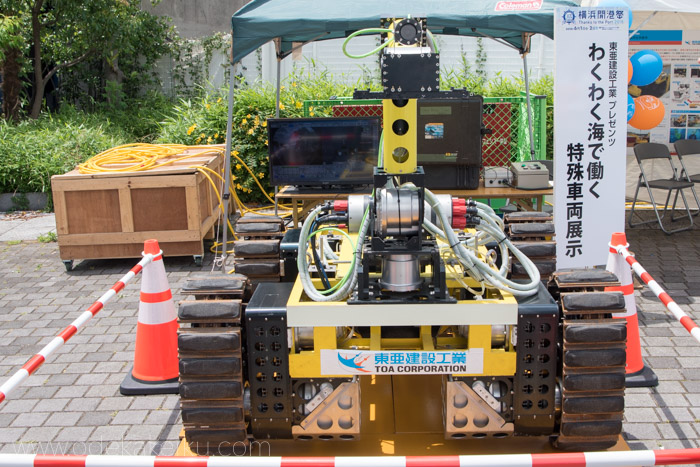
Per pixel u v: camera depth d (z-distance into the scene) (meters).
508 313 3.38
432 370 3.49
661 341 5.41
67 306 6.54
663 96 9.79
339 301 3.51
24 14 13.70
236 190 10.52
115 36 14.52
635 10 7.34
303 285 3.56
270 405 3.54
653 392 4.62
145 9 16.73
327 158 7.30
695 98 9.75
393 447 3.71
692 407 4.41
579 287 3.64
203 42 16.36
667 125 9.93
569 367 3.38
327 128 7.21
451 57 14.73
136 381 4.83
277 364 3.50
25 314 6.35
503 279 3.53
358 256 3.42
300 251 3.65
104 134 12.55
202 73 16.53
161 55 16.52
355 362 3.49
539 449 3.69
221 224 8.90
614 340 3.36
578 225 5.82
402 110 3.50
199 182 7.64
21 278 7.41
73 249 7.61
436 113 6.78
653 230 8.79
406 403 4.14
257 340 3.47
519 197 7.05
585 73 5.62
